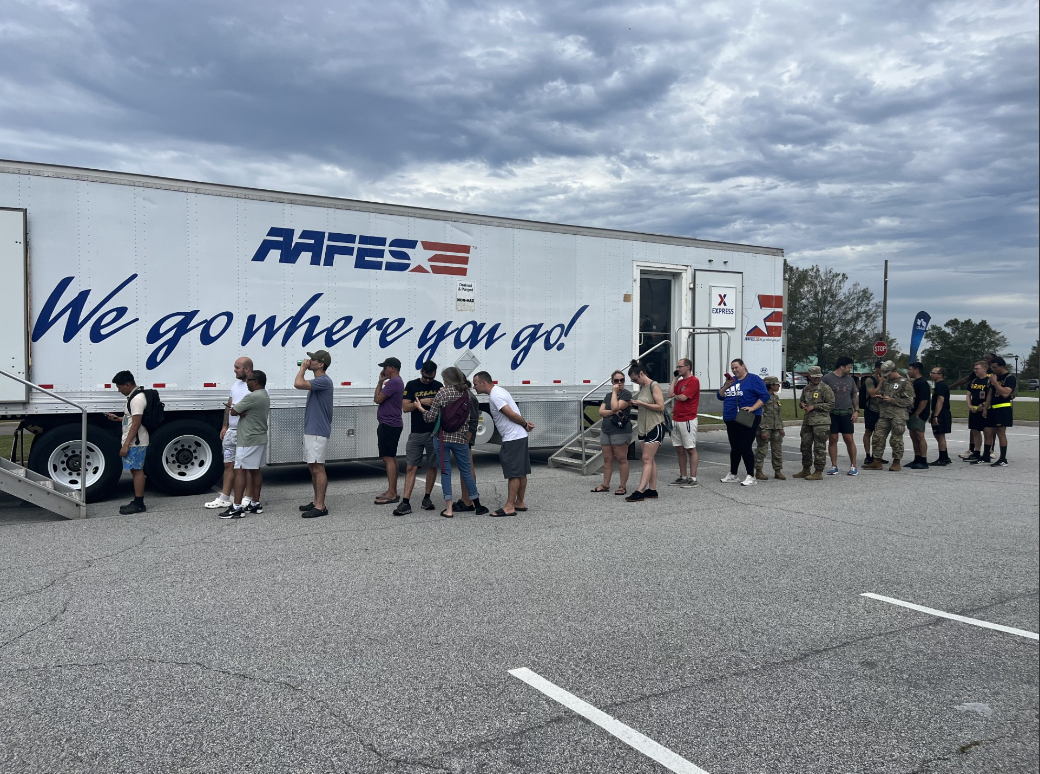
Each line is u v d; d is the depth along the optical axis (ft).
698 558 20.97
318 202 31.86
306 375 31.81
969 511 28.19
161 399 28.58
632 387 41.09
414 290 34.42
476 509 26.94
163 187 28.55
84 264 27.12
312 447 26.05
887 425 39.81
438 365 35.17
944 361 151.12
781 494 31.83
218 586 17.78
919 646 14.64
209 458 29.81
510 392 37.45
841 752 10.63
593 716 11.53
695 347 43.37
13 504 28.45
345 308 32.60
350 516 26.30
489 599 17.04
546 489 32.83
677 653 14.07
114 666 13.05
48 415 27.89
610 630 15.20
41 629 14.79
